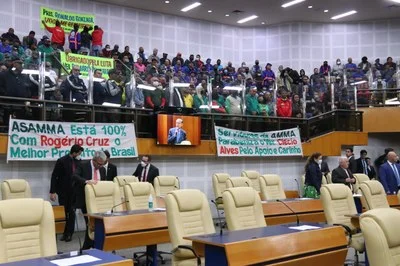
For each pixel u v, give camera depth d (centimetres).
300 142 1340
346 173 973
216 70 1706
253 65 2045
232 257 421
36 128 933
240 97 1267
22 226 437
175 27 1886
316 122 1383
